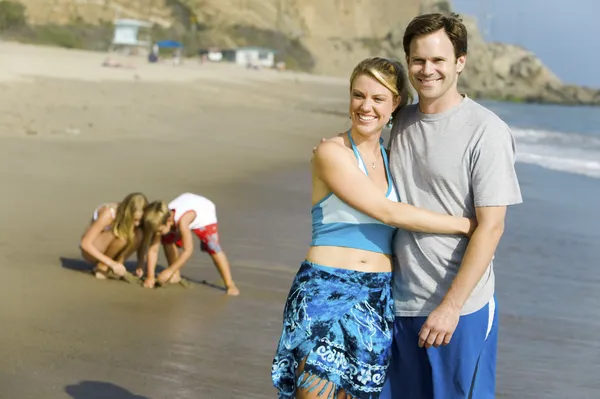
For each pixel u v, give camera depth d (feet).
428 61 9.72
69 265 21.71
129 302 18.76
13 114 54.44
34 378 13.60
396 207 9.82
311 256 10.33
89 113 60.59
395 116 10.49
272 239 26.45
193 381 14.01
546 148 72.79
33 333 15.93
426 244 10.00
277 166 43.47
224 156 45.55
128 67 138.21
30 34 204.33
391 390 10.64
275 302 19.61
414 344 10.32
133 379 13.91
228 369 14.71
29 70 97.81
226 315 18.28
